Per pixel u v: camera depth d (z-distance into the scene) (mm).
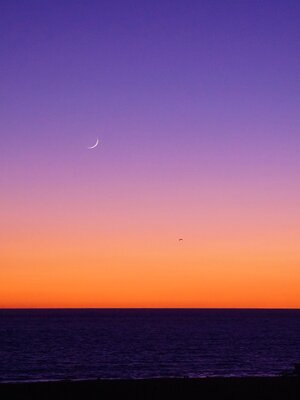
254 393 34812
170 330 139500
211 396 33938
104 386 36625
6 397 33031
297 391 35500
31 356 72875
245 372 57281
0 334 120188
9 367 61719
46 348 84500
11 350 81000
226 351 80500
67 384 37250
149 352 78562
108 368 61000
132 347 86375
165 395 34031
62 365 63562
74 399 32688
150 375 55156
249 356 73938
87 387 36250
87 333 125312
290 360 69562
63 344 92125
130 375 55219
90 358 70688
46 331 134000
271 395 34312
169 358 71000
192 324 180250
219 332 130250
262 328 152000
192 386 36844
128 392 34781
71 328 150250
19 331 133750
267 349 84125
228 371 58250
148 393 34531
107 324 179125
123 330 139500
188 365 64000
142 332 129750
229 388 36188
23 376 54469
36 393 34250
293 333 127188
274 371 58219
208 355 74875
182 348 84875
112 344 92312
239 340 102562
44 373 56812
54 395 33719
